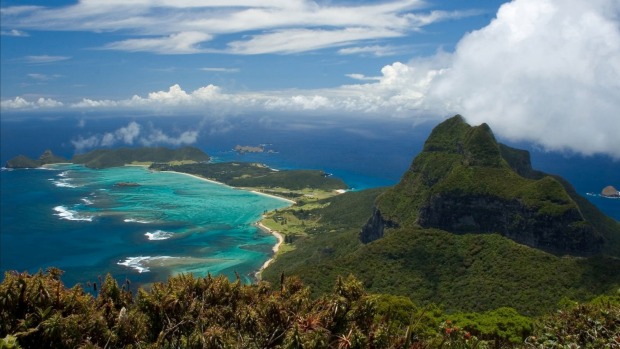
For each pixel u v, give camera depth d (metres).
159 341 19.88
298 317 18.80
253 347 19.38
